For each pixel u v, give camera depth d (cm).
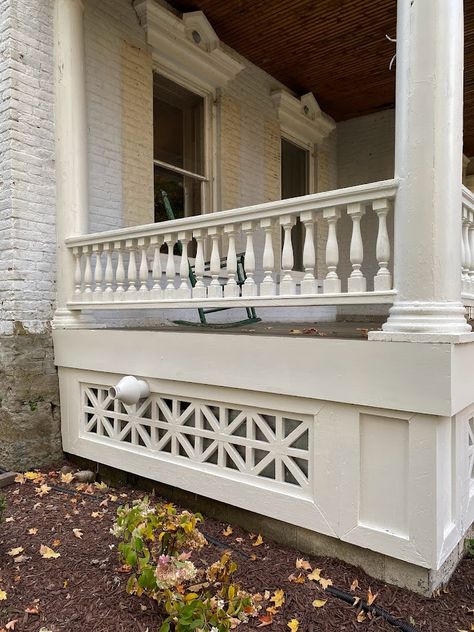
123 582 225
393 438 226
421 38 217
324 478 246
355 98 713
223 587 189
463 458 243
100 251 363
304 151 754
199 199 568
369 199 235
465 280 256
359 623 203
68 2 381
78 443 378
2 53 365
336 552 249
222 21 521
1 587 222
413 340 215
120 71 457
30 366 377
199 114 567
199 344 295
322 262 724
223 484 288
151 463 326
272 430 275
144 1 462
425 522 215
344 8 495
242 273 441
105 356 351
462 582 235
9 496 329
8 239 368
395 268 229
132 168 470
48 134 386
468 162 920
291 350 254
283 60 604
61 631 193
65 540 268
